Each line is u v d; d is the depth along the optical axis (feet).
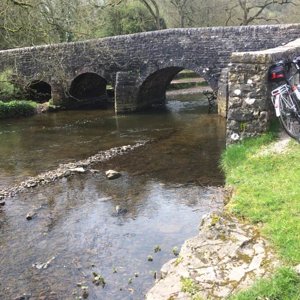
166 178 33.71
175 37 61.00
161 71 67.72
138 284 18.44
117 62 67.97
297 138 22.06
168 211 26.76
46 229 25.39
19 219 27.20
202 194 29.25
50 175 36.55
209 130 51.90
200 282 14.60
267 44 53.42
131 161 39.68
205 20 113.09
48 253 22.21
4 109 68.44
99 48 68.90
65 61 73.20
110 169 37.50
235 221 18.71
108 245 22.65
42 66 75.66
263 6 102.47
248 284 14.10
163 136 50.08
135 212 27.09
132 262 20.52
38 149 47.03
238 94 29.48
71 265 20.75
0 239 24.23
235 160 27.99
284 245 15.83
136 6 109.70
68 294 18.19
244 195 21.26
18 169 39.47
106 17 98.73
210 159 38.29
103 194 31.07
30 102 75.77
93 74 78.07
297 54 33.68
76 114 71.46
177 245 21.89
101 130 56.24
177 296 14.07
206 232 17.93
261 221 18.35
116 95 68.85
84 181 34.53
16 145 49.52
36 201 30.48
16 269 20.68
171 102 80.69
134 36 65.10
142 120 62.03
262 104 28.86
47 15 48.29
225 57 57.31
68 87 74.38
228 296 13.58
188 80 108.47
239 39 55.62
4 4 42.47
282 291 12.95
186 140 47.14
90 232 24.52
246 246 16.52
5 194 32.27
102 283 18.79
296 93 21.95
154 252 21.33
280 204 19.45
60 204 29.58
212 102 75.05
